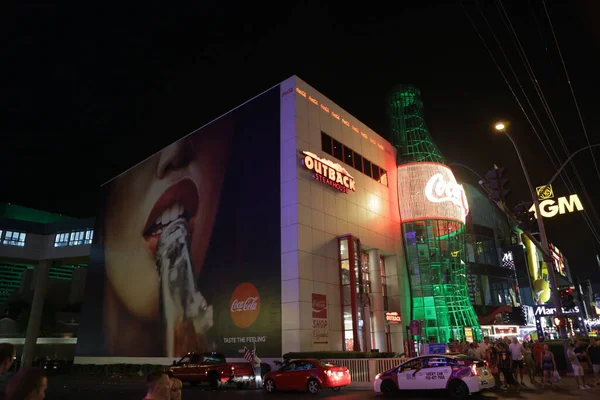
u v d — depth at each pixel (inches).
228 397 716.7
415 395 677.9
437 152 1688.0
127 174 1811.0
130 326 1530.5
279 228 1166.3
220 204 1344.7
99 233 1856.5
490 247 2384.4
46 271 2495.1
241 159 1331.2
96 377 1384.1
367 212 1406.3
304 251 1123.3
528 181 843.4
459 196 1620.3
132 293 1573.6
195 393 793.6
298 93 1270.9
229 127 1408.7
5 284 4490.7
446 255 1493.6
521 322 2074.3
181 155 1556.3
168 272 1449.3
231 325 1194.0
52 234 2532.0
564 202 1904.5
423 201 1540.4
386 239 1460.4
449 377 635.5
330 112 1380.4
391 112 1811.0
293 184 1170.0
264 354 1097.4
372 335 1310.3
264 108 1322.6
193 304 1318.9
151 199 1631.4
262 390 844.6
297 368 772.0
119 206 1791.3
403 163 1627.7
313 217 1182.9
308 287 1104.2
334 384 744.3
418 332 892.0
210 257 1316.4
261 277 1165.1
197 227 1395.2
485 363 655.8
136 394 840.9
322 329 1106.1
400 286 1454.2
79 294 3088.1
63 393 863.7
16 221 2474.2
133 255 1630.2
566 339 748.0
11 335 2669.8
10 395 118.3
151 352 1413.6
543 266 2746.1
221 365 884.0
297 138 1212.5
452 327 1398.9
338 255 1231.5
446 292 1451.8
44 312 2871.6
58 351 2632.9
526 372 874.1
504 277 2287.2
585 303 3373.5
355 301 1157.1
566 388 693.3
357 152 1453.0
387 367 851.4
